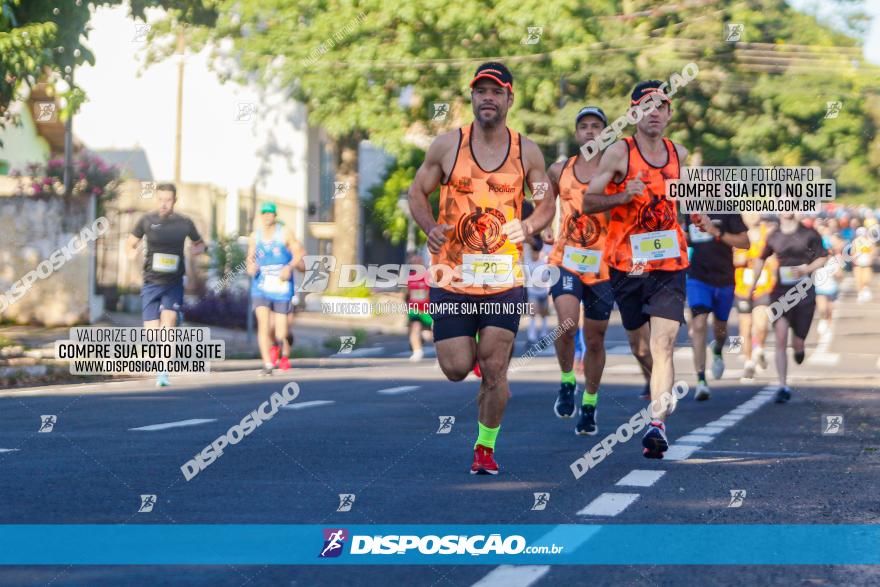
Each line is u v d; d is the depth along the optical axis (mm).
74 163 30094
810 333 33688
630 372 22375
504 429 12867
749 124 46094
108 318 28719
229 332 31297
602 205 10812
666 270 10891
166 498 8031
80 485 8539
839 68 46750
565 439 11945
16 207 27844
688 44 45344
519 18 37719
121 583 5711
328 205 42906
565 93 41406
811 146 47000
